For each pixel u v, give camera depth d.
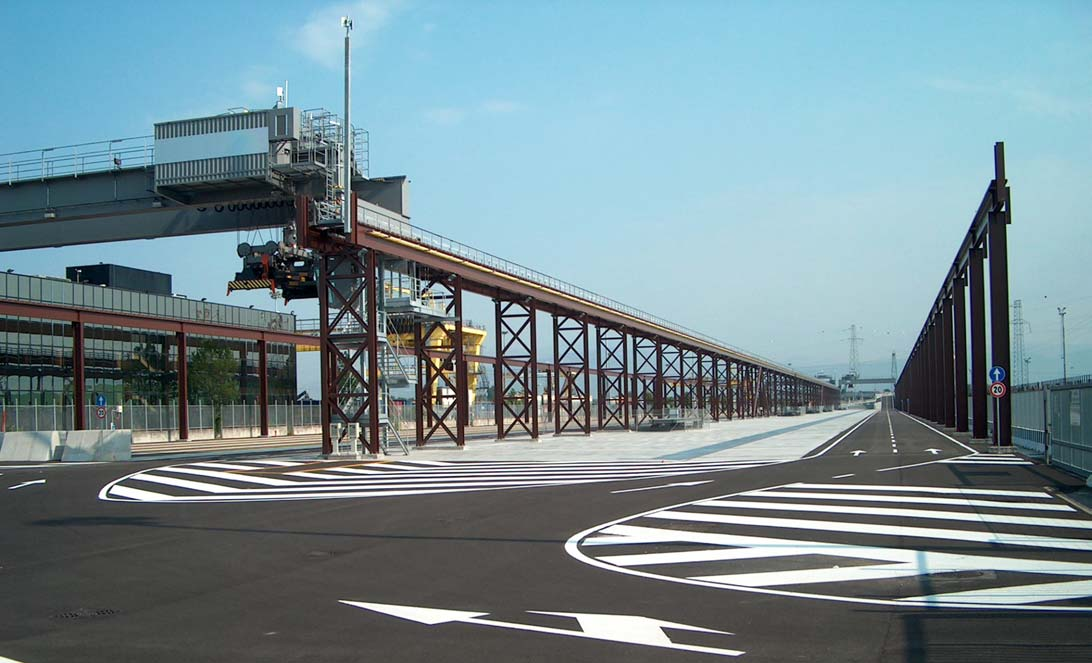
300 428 69.00
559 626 7.77
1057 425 25.03
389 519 15.45
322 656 6.91
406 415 74.06
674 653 6.85
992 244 32.91
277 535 13.67
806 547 11.70
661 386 80.50
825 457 30.44
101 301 55.53
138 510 17.22
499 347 48.41
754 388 131.88
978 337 40.22
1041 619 7.66
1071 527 13.03
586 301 58.16
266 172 32.78
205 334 58.03
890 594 8.86
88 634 7.71
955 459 27.97
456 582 9.88
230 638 7.51
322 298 33.44
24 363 50.19
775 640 7.19
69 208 35.56
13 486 23.14
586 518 15.18
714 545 12.06
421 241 36.75
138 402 58.00
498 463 30.30
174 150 33.78
